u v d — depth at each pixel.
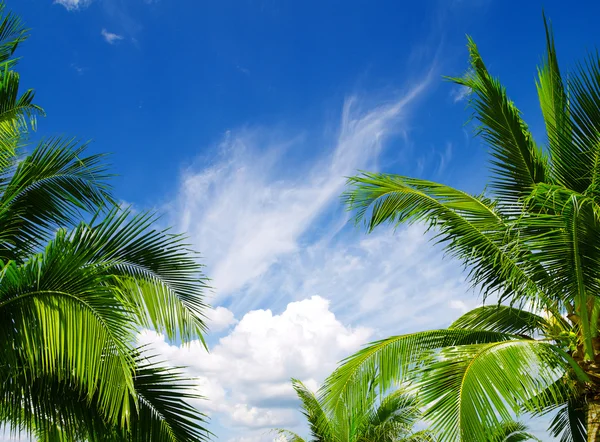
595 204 6.59
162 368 7.49
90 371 5.76
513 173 8.61
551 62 8.69
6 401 6.59
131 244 7.70
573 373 7.92
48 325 5.77
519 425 12.32
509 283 8.40
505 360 7.04
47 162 8.27
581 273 7.31
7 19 8.68
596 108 7.47
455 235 8.72
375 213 9.03
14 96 8.50
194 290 8.38
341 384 8.46
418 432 12.89
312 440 16.78
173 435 7.32
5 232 7.84
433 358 7.30
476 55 8.56
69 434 6.85
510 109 8.46
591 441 7.57
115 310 5.88
